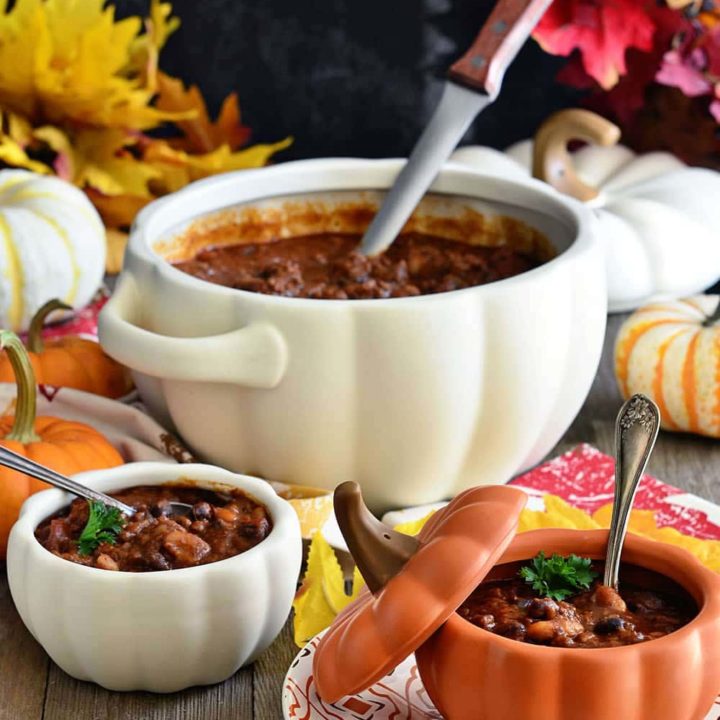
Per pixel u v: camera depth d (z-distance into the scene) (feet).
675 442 4.52
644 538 3.30
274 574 3.54
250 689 3.59
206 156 5.72
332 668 3.18
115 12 5.99
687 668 3.10
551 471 4.23
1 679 3.61
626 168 5.58
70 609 3.48
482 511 3.19
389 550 3.19
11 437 4.06
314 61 6.11
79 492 3.66
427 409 3.93
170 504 3.69
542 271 4.01
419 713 3.32
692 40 5.51
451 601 3.12
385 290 4.25
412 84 6.17
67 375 4.46
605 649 3.09
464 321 3.90
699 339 4.45
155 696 3.57
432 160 4.41
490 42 4.34
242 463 4.10
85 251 5.14
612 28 5.41
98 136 5.58
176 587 3.45
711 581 3.20
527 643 3.13
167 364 3.93
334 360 3.90
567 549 3.31
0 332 3.98
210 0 5.98
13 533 3.59
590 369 4.18
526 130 6.26
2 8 5.35
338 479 4.04
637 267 5.11
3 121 5.58
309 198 4.74
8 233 5.02
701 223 5.24
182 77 6.10
